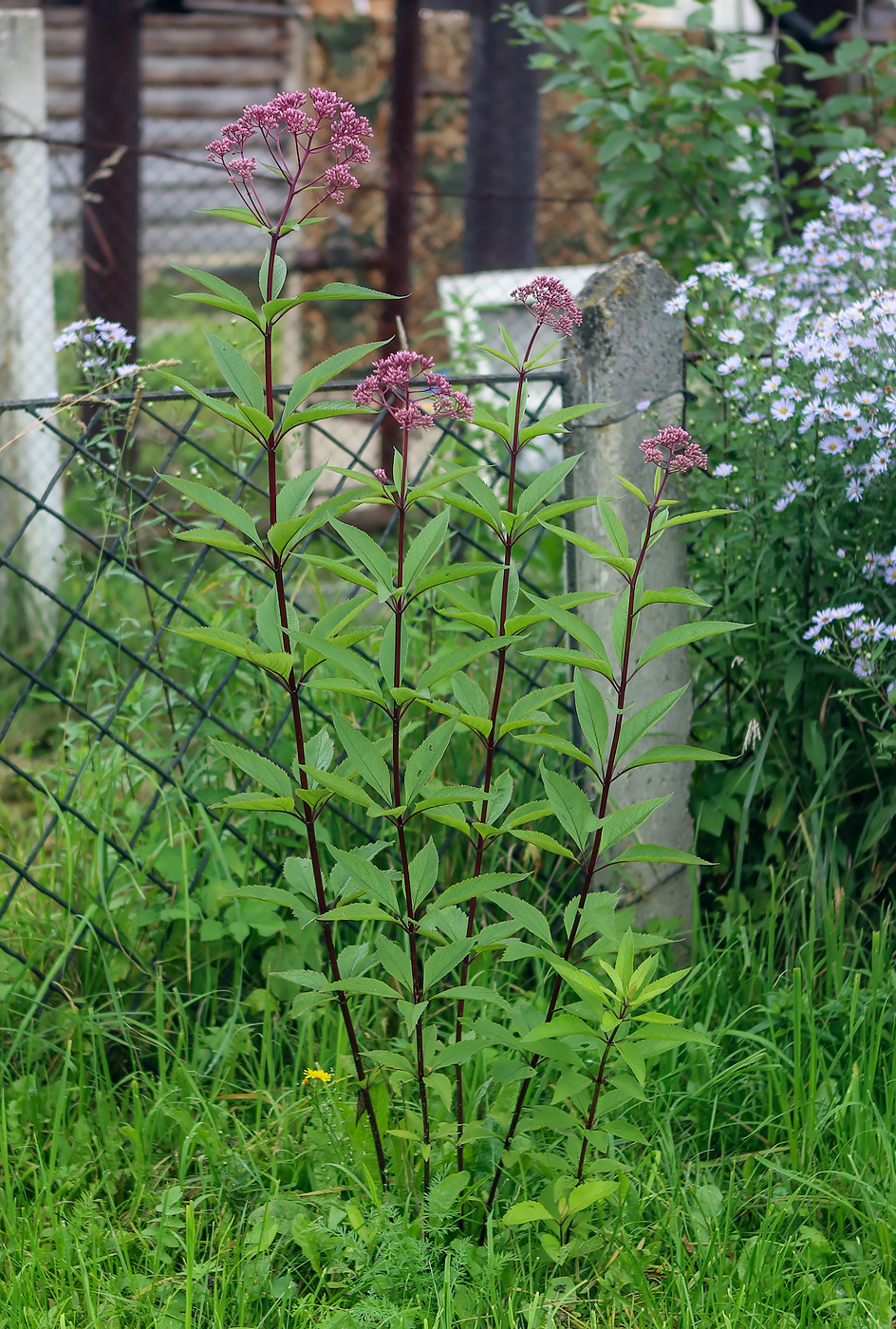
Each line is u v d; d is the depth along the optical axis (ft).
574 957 8.87
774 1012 8.02
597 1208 6.91
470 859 9.38
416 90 18.30
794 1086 7.45
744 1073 7.84
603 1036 5.94
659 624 9.17
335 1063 7.81
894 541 9.01
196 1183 7.38
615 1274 6.64
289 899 6.37
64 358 18.02
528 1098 7.30
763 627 9.31
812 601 9.37
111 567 9.09
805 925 8.82
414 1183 7.00
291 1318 6.37
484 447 11.85
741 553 9.32
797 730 9.50
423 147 22.93
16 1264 6.68
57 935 8.62
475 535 11.94
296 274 20.15
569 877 9.40
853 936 8.93
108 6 16.74
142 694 9.67
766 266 10.96
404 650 6.15
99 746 9.02
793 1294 6.48
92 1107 7.92
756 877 9.61
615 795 9.22
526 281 17.76
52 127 25.30
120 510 9.28
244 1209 7.09
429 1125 6.77
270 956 8.55
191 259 26.43
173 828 9.17
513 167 18.04
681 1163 7.48
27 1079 7.80
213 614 10.53
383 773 6.00
